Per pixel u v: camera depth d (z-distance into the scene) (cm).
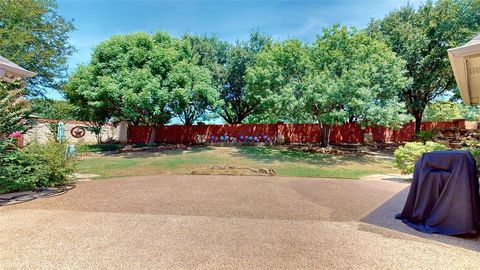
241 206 407
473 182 298
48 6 1465
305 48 1386
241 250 248
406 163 736
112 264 219
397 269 216
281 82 1274
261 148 1530
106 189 531
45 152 558
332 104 1178
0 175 476
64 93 1570
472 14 1339
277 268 215
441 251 249
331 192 521
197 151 1402
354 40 1275
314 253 243
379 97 1188
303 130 1764
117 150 1428
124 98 1221
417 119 1698
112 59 1378
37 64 1373
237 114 2014
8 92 512
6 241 263
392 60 1177
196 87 1363
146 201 433
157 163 991
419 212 323
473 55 321
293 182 634
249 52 1800
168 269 212
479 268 218
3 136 507
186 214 362
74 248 248
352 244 265
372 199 462
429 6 1457
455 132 1414
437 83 1496
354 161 1137
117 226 310
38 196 464
